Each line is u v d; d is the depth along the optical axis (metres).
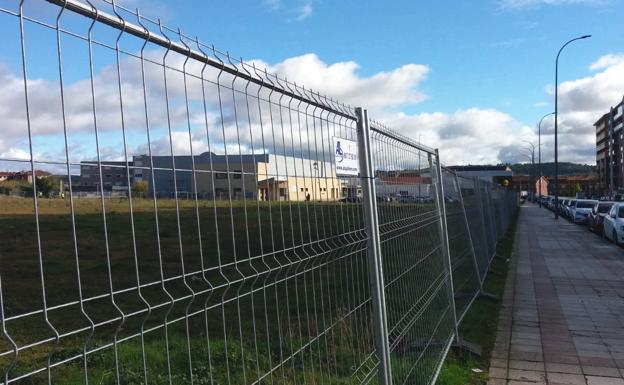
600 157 134.75
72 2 1.58
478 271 10.07
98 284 9.34
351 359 3.42
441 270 6.25
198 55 2.11
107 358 5.02
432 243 5.89
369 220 3.60
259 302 6.40
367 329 3.61
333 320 3.40
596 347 6.57
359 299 3.58
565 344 6.70
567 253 17.31
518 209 61.44
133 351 5.28
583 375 5.60
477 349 6.27
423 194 5.64
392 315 4.07
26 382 4.33
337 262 3.38
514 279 11.92
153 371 4.77
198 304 7.10
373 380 3.57
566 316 8.22
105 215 1.75
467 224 9.27
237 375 4.34
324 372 3.28
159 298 7.87
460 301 7.72
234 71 2.33
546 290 10.49
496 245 17.72
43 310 1.56
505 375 5.59
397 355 4.11
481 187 12.95
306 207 2.93
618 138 109.81
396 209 4.54
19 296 9.37
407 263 4.70
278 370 3.25
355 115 3.60
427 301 5.27
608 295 9.98
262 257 2.60
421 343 4.80
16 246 11.30
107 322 1.75
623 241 19.52
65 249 11.23
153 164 1.91
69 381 4.51
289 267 2.81
